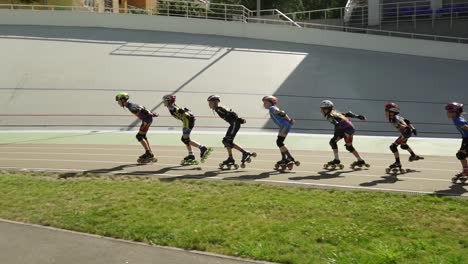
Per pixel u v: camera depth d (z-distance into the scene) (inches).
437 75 900.0
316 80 861.8
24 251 196.4
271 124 693.3
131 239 209.0
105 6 1608.0
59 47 970.7
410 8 1197.7
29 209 256.5
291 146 522.9
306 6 2182.6
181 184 310.8
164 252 193.2
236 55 990.4
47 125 687.1
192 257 187.5
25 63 879.1
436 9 1169.4
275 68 923.4
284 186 302.4
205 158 389.1
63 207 259.3
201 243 200.4
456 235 208.8
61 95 774.5
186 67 909.8
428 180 320.2
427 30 1180.5
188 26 1148.5
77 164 401.4
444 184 306.0
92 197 278.7
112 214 244.1
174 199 272.4
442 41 1077.8
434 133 657.0
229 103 762.2
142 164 398.3
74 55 936.9
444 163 396.8
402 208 247.8
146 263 181.8
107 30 1115.3
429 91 818.2
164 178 330.6
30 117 705.6
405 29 1203.2
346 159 426.9
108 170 366.9
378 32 1229.1
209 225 224.1
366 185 304.0
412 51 1051.9
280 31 1127.0
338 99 779.4
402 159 424.2
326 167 367.2
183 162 392.2
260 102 770.8
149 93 792.9
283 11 2003.0
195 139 582.2
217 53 996.6
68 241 207.6
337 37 1098.7
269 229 217.6
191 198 274.2
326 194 279.3
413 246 193.5
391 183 310.2
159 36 1096.8
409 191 283.4
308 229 215.9
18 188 305.0
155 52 980.6
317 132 654.5
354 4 1333.7
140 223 227.5
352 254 185.9
